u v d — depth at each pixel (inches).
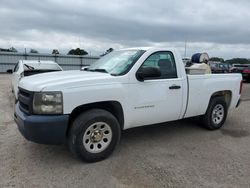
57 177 127.1
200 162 148.1
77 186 119.3
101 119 142.3
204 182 124.8
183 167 140.9
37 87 130.0
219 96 214.1
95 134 142.9
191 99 186.7
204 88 195.2
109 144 148.6
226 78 215.6
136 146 171.9
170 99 172.6
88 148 141.5
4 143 172.9
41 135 127.4
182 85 178.5
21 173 130.7
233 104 226.8
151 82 161.5
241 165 145.1
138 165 142.3
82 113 140.5
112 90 145.0
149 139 187.0
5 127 212.4
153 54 166.4
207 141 185.8
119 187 119.1
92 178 126.8
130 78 153.0
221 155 159.6
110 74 156.3
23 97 140.1
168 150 165.9
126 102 152.4
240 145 179.2
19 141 176.7
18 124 140.6
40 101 128.0
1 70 1272.1
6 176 127.2
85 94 135.8
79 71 176.9
